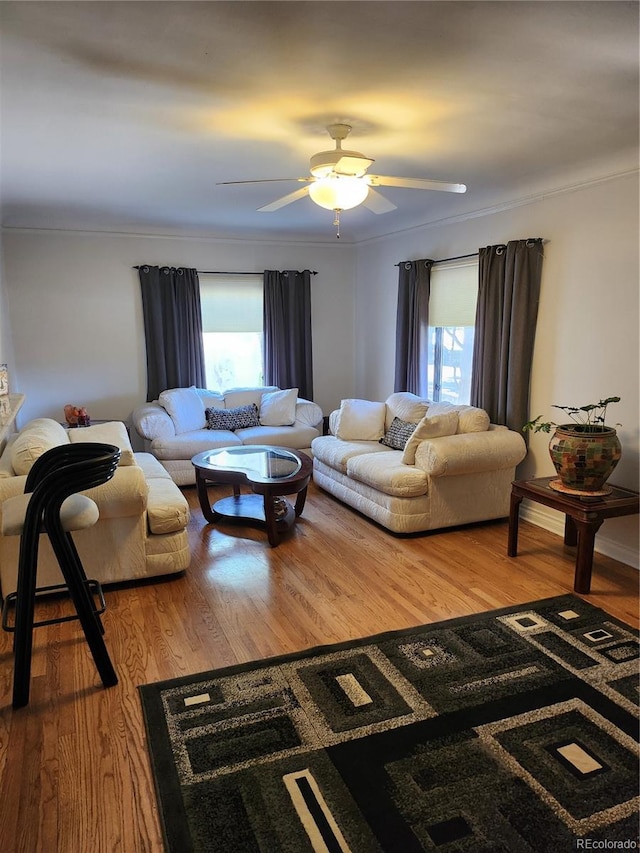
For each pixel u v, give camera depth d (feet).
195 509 15.33
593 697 7.45
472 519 13.64
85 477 7.07
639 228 11.06
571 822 5.58
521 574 11.21
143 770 6.29
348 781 6.08
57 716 7.14
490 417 14.75
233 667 8.14
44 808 5.81
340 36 6.45
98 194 14.39
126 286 18.78
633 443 11.51
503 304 14.16
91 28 6.23
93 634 7.55
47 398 18.29
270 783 6.07
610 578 11.02
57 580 10.19
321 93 8.13
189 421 18.02
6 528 7.29
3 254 16.90
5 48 6.69
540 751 6.50
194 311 19.38
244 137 10.05
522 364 13.75
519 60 7.13
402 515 12.94
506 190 13.96
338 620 9.47
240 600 10.19
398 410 16.48
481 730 6.85
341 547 12.64
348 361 22.62
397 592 10.46
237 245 20.13
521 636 8.93
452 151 11.00
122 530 10.37
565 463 10.86
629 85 7.89
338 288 21.93
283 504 14.16
